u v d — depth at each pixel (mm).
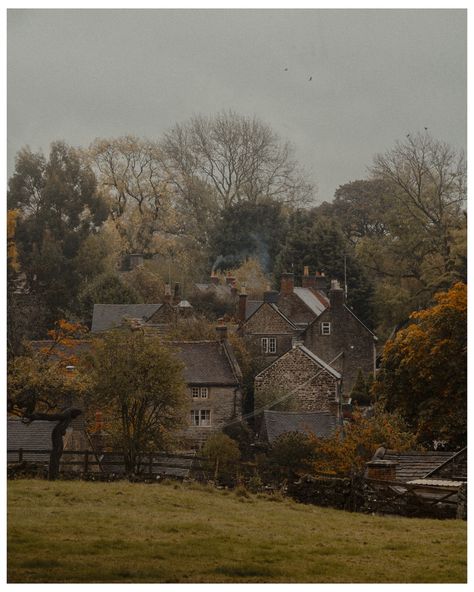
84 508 30031
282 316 93312
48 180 112062
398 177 103938
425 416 56406
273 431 68000
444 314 56812
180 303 91625
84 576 21656
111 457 51188
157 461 52531
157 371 51812
